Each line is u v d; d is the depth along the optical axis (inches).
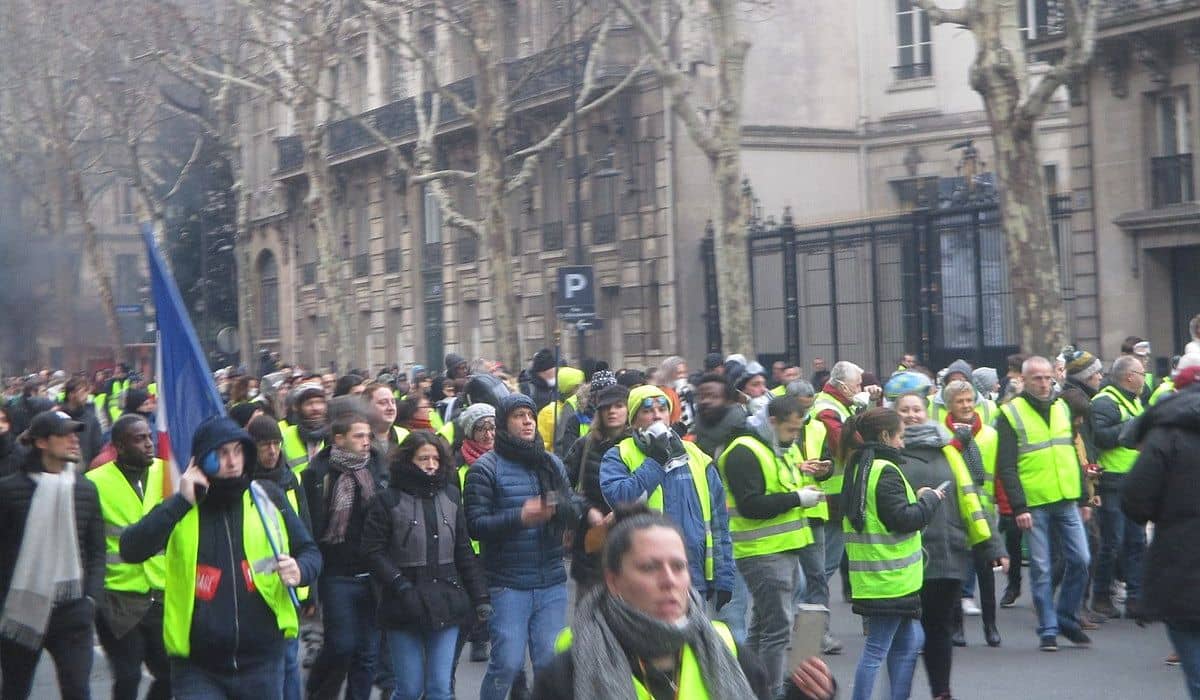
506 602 560.1
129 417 595.5
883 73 2434.8
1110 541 853.2
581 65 2368.4
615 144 2401.6
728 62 1652.3
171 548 449.1
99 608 573.0
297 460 738.8
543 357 1095.0
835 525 842.8
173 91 3516.2
